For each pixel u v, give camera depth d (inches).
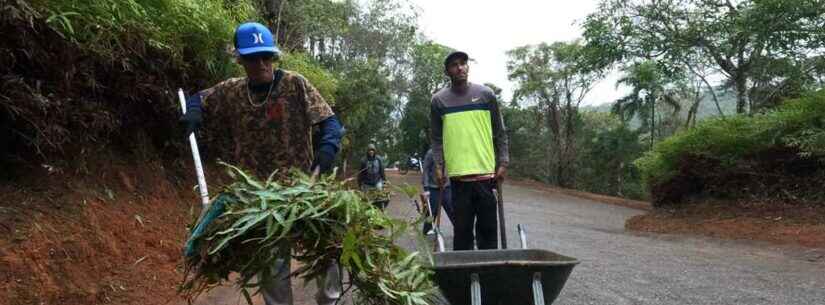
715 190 518.3
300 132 143.7
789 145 432.5
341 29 693.9
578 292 213.0
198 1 244.4
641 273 251.4
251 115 142.6
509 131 1514.5
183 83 248.5
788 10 588.1
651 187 593.3
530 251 161.9
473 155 199.9
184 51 244.5
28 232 163.5
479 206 204.1
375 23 925.2
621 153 1341.0
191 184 283.4
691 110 990.4
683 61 722.2
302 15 594.9
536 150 1520.7
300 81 143.6
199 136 149.3
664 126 1321.4
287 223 101.8
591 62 792.3
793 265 276.4
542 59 1445.6
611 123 1643.7
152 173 253.6
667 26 717.3
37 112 171.5
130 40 194.4
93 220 190.2
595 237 403.9
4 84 157.4
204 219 106.4
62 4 164.6
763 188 476.1
